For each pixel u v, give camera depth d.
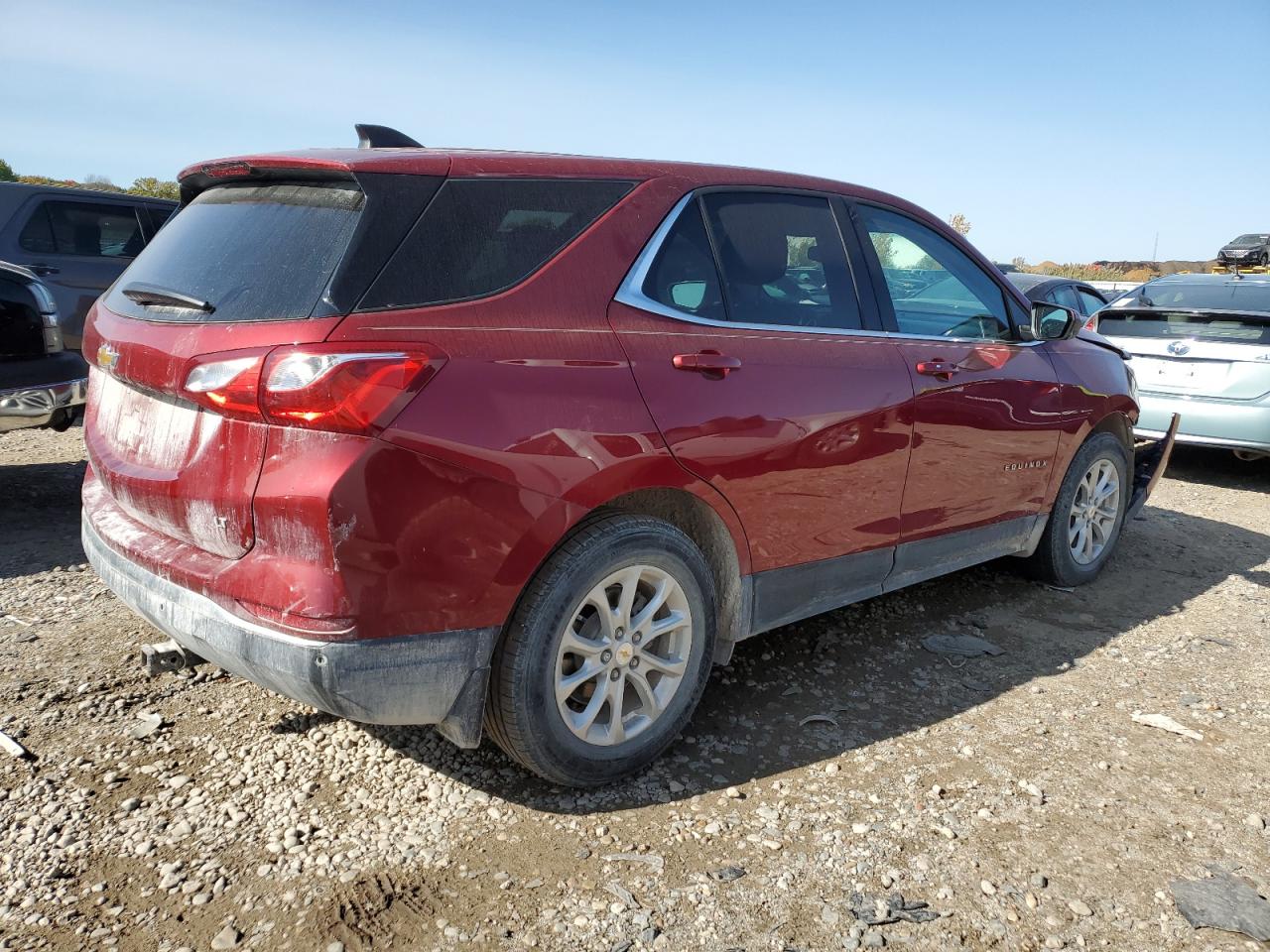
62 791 2.73
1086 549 4.81
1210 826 2.74
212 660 2.50
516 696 2.55
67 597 4.20
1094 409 4.53
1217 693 3.62
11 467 6.68
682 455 2.79
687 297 2.97
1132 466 5.09
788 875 2.47
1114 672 3.80
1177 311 7.41
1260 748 3.21
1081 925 2.31
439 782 2.84
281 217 2.57
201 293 2.53
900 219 3.84
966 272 4.06
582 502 2.57
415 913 2.28
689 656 2.95
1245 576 5.13
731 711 3.37
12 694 3.27
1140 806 2.83
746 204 3.25
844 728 3.27
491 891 2.37
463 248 2.52
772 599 3.23
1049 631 4.21
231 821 2.62
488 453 2.38
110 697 3.28
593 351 2.65
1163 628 4.30
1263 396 7.02
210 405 2.34
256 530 2.30
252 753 2.97
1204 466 8.32
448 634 2.41
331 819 2.64
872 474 3.42
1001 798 2.85
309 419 2.20
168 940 2.17
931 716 3.38
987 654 3.93
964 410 3.76
